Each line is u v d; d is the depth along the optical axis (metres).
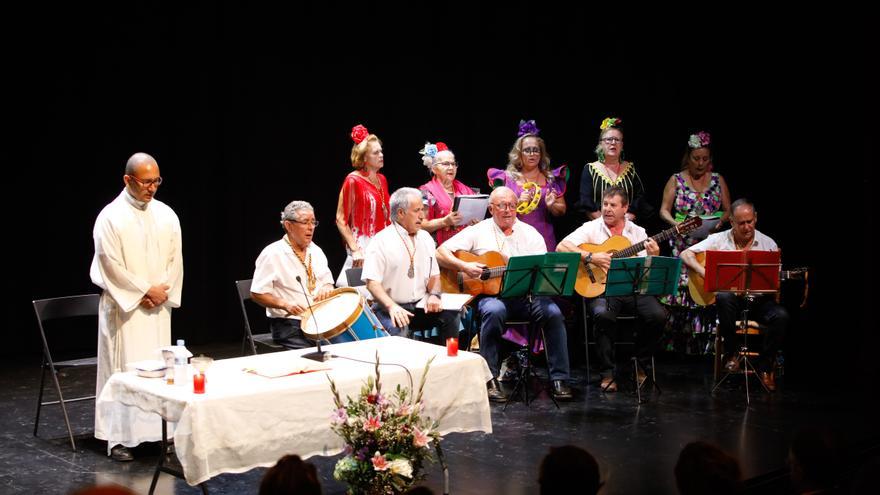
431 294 5.45
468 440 4.96
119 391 3.70
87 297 5.02
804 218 7.66
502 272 5.89
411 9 8.16
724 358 6.29
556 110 8.44
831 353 7.33
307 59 7.80
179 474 3.63
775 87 7.69
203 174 7.46
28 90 6.75
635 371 5.95
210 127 7.45
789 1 7.51
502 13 8.40
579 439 4.99
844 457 2.62
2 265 6.87
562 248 6.28
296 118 7.80
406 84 8.20
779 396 5.98
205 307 7.62
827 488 2.62
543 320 5.89
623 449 4.81
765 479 4.43
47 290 7.02
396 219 5.48
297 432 3.57
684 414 5.52
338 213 6.58
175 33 7.21
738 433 5.11
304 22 7.75
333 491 4.14
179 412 3.37
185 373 3.56
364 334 4.76
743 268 5.74
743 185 7.95
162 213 4.76
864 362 6.80
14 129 6.75
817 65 7.45
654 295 6.13
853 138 7.31
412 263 5.45
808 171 7.60
